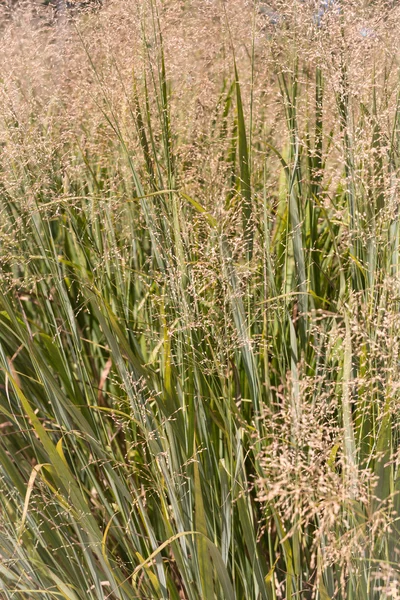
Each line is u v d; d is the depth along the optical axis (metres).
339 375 1.99
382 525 1.61
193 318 1.87
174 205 2.02
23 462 2.09
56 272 2.22
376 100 2.12
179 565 1.77
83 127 2.60
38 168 2.31
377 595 1.66
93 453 2.00
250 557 1.76
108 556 1.87
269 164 2.61
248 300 2.00
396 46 2.15
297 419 1.57
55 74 2.73
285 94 2.29
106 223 2.41
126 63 2.41
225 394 1.77
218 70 2.80
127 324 2.18
